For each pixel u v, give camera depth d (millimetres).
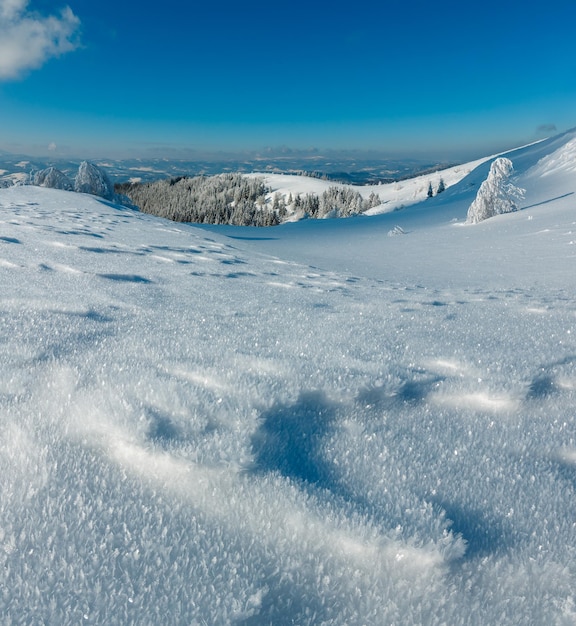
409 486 1107
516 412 1617
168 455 1073
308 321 2809
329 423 1421
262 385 1519
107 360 1677
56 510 884
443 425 1485
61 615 671
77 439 1127
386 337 2459
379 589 793
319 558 844
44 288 3246
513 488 1141
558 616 771
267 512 949
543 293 5316
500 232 15820
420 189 82062
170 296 3451
